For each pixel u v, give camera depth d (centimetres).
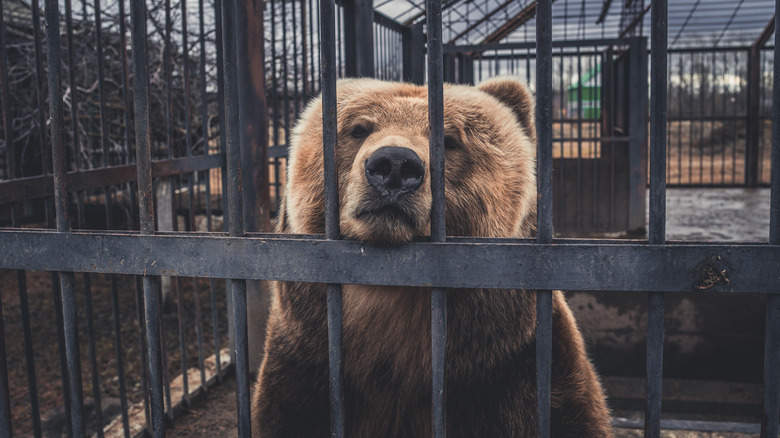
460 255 141
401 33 606
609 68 724
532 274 138
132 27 152
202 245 153
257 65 346
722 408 417
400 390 234
